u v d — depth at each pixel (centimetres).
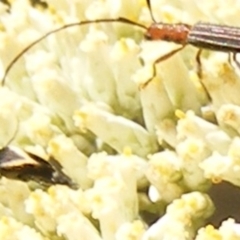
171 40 7
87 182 7
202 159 6
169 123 7
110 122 7
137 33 7
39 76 7
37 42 7
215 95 6
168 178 6
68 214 6
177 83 7
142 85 7
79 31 7
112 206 6
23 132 7
